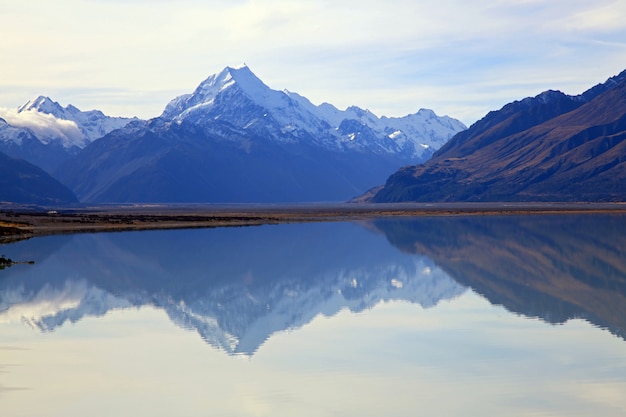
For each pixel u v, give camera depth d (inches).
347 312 2001.7
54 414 1151.0
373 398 1224.2
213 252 3725.4
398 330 1747.0
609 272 2812.5
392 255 3558.1
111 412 1162.0
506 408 1173.7
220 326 1808.6
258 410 1170.0
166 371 1381.6
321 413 1158.3
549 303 2107.5
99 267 3016.7
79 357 1478.8
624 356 1462.8
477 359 1455.5
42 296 2242.9
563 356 1466.5
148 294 2321.6
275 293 2349.9
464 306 2071.9
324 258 3440.0
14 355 1492.4
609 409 1164.5
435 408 1175.6
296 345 1595.7
